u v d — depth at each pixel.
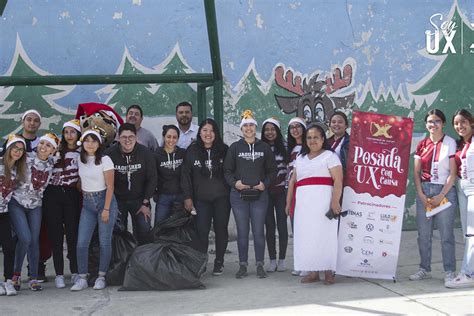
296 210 7.17
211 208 7.63
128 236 7.34
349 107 10.20
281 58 9.97
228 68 9.81
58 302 6.57
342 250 7.26
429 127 7.20
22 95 9.27
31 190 6.87
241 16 9.83
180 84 9.70
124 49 9.54
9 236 6.87
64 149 7.20
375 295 6.71
